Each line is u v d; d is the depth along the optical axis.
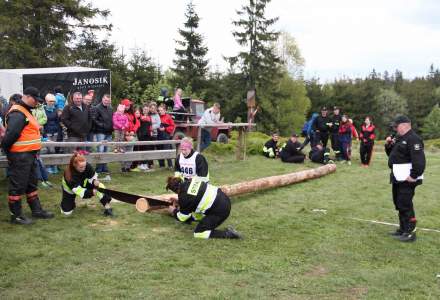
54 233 6.08
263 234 6.52
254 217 7.43
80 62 26.30
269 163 13.67
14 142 6.23
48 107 9.45
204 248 5.76
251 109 16.88
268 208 8.07
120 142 9.64
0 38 22.72
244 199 8.68
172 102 15.05
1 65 22.50
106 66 27.58
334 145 14.82
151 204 6.79
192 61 41.06
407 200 6.53
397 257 5.83
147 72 30.61
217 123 13.42
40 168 8.46
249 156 15.07
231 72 39.47
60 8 23.89
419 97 71.94
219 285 4.65
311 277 5.02
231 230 6.18
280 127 45.22
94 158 9.37
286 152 14.14
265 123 39.50
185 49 41.16
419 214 8.28
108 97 10.03
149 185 9.25
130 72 29.98
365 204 8.78
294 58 49.12
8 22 21.80
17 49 21.98
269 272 5.09
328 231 6.80
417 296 4.63
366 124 14.15
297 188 10.03
